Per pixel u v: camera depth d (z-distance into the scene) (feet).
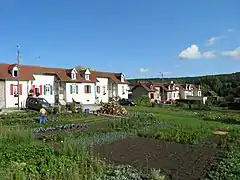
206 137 70.08
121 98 199.21
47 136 63.10
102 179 34.65
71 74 166.91
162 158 48.42
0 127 53.78
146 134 69.77
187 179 37.58
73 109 118.62
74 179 32.65
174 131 73.46
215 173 39.29
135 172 38.96
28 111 115.34
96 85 186.50
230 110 191.62
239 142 62.18
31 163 36.22
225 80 390.01
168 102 248.73
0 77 131.95
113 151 52.80
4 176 30.53
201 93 335.47
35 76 149.18
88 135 67.72
